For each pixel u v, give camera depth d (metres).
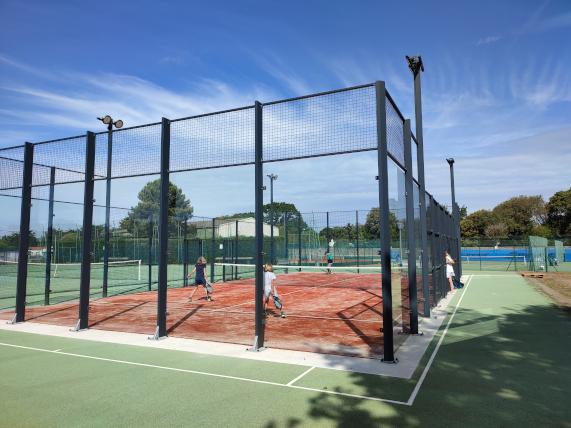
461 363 6.77
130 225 27.50
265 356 7.33
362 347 7.97
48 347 8.12
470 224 87.00
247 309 13.19
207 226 25.39
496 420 4.52
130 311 12.77
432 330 9.48
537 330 9.38
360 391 5.50
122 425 4.51
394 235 12.62
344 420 4.58
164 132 9.21
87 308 9.96
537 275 24.91
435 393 5.38
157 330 8.80
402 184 9.27
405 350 7.66
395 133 8.16
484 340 8.41
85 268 9.95
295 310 13.00
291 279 26.02
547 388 5.54
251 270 29.06
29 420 4.66
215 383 5.88
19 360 7.16
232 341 8.55
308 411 4.84
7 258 23.33
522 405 4.95
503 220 85.75
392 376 6.11
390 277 6.96
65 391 5.60
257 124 8.12
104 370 6.54
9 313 12.30
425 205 11.25
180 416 4.74
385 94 7.17
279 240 31.16
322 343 8.34
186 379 6.07
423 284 11.18
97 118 18.59
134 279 24.41
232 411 4.87
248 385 5.79
